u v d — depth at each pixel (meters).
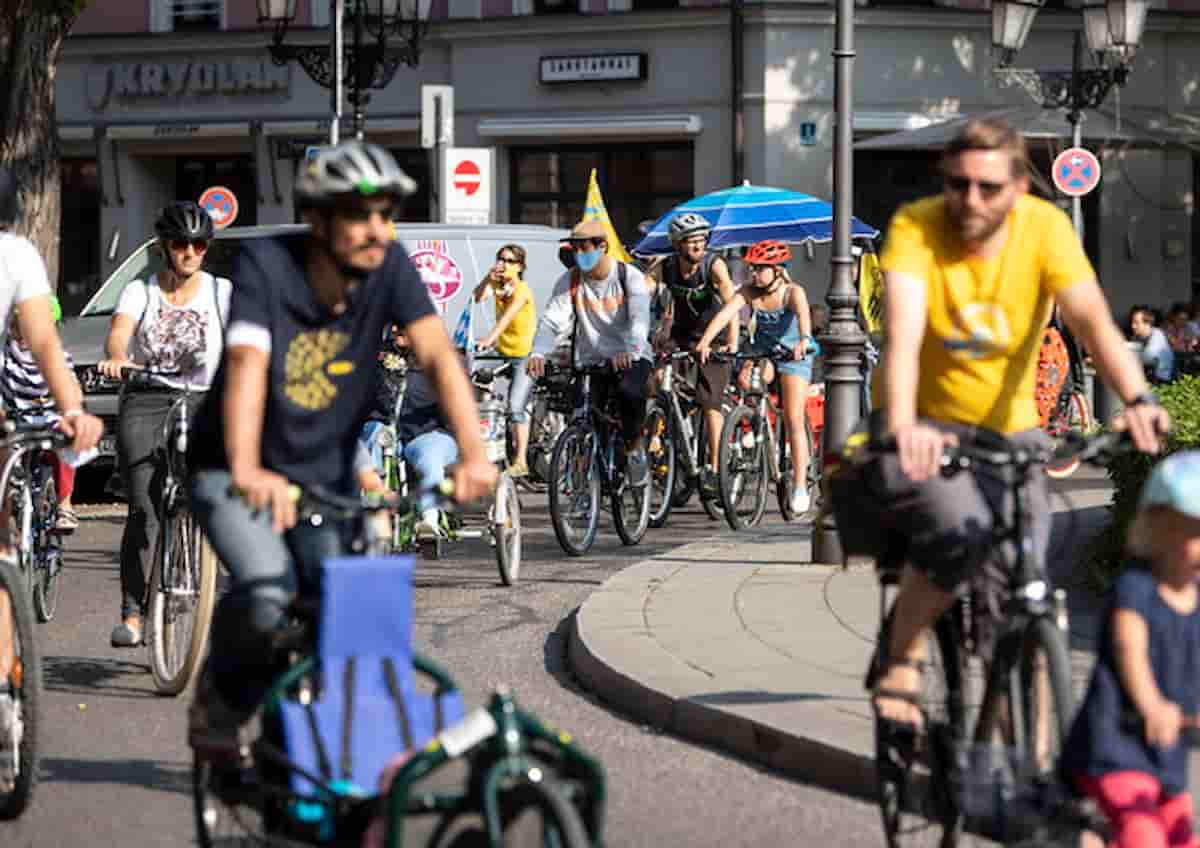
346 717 6.44
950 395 7.25
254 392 6.82
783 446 20.61
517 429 20.58
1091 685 6.39
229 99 41.75
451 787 5.93
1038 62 39.50
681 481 20.91
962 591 6.96
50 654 13.00
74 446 8.75
